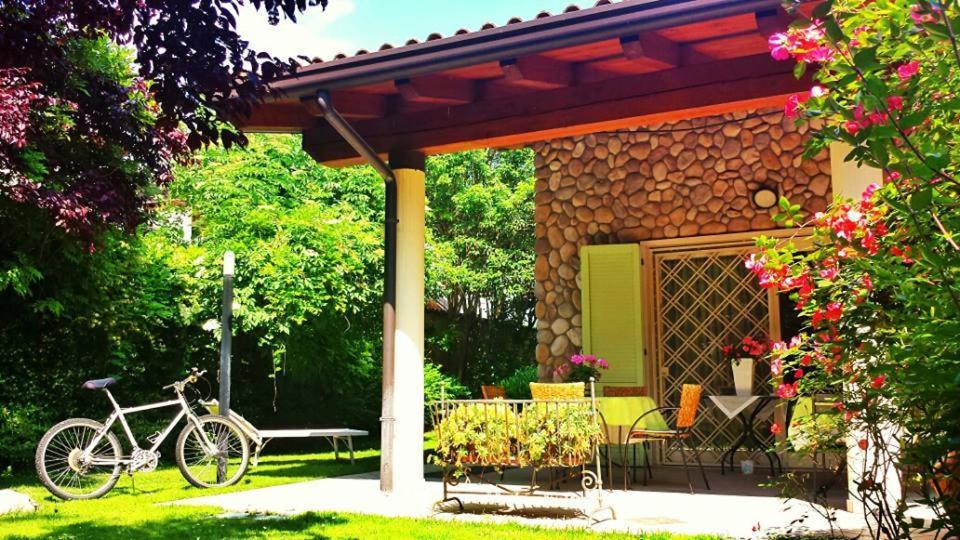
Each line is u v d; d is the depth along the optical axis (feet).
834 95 7.97
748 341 12.59
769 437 28.22
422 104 21.25
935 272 7.88
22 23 14.69
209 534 15.56
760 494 20.70
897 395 9.24
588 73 19.07
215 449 24.31
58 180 24.50
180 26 13.20
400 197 21.77
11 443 26.66
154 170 27.30
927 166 6.82
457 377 58.39
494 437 17.81
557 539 14.57
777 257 10.25
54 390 28.68
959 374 6.74
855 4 7.77
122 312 29.99
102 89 25.48
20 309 27.73
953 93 7.62
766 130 28.66
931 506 8.90
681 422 21.65
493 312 61.11
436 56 17.85
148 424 30.58
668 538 14.46
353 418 40.29
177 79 13.52
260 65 14.34
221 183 34.91
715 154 29.40
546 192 32.07
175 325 32.73
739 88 17.52
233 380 35.14
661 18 15.62
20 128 21.54
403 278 21.67
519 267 57.16
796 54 8.86
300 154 38.91
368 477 25.79
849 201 9.56
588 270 30.42
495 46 17.19
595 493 17.57
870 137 6.85
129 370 31.01
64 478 25.00
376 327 38.17
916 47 7.36
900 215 8.41
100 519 17.60
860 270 9.63
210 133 14.29
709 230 29.25
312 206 34.68
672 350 30.19
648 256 30.42
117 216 25.71
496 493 18.38
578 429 17.31
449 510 18.60
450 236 59.98
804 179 27.89
